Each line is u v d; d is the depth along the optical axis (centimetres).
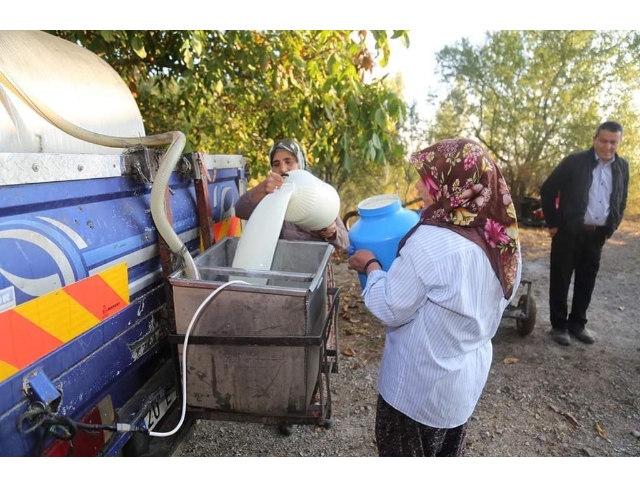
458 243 162
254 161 607
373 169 951
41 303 138
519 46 1085
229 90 542
